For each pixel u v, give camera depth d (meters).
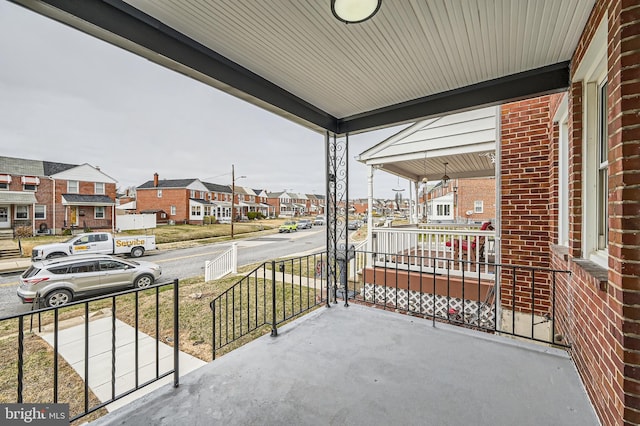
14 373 3.32
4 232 16.06
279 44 2.11
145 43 1.81
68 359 3.64
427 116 3.02
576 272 2.04
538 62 2.32
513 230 3.32
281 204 51.09
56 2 1.47
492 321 3.88
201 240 17.95
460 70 2.47
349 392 1.81
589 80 2.03
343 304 3.58
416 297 4.55
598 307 1.56
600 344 1.52
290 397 1.77
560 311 2.69
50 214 18.67
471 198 18.72
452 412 1.62
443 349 2.38
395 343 2.50
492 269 4.25
